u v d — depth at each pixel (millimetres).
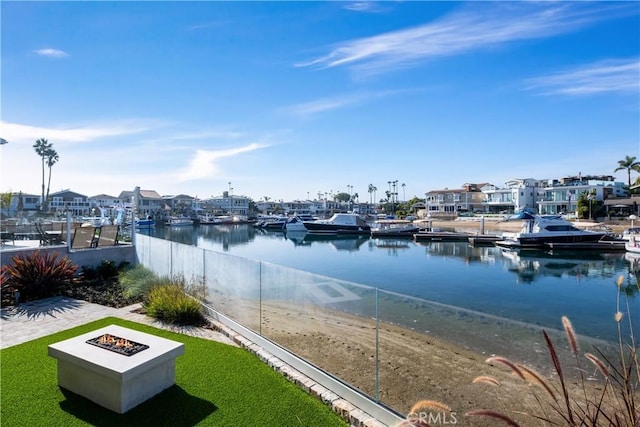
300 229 61906
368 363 4660
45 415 4258
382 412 4250
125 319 8062
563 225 36500
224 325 7523
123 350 4816
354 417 4332
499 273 23797
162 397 4688
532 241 35938
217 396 4750
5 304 9141
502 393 3826
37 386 4922
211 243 45906
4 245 13320
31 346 6363
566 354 3592
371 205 144875
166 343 5121
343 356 4957
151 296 8867
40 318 8109
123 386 4312
